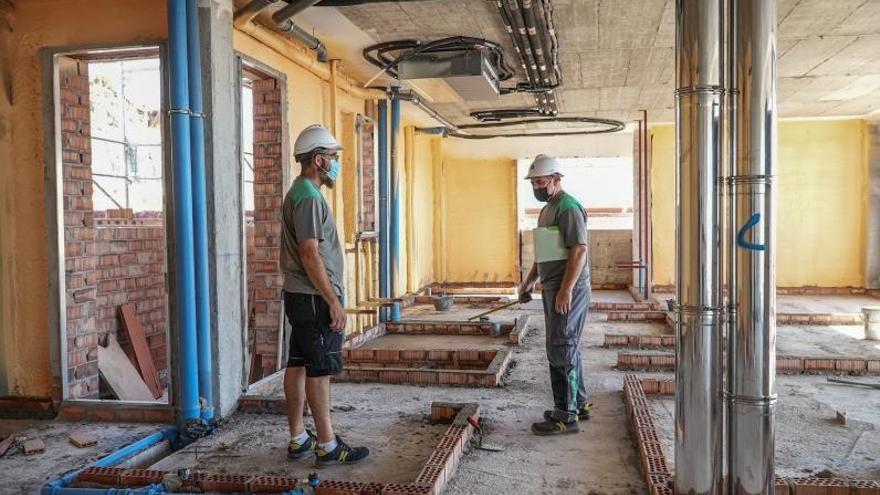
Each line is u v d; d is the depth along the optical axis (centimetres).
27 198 468
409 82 733
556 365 401
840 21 564
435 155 1250
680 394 282
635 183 1158
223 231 446
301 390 363
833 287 1129
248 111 913
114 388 523
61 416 455
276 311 576
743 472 275
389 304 749
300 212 338
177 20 402
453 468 344
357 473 346
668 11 532
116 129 1084
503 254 1273
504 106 951
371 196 834
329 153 357
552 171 399
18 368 471
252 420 439
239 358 465
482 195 1277
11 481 347
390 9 526
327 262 349
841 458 362
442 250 1272
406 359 621
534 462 357
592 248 1230
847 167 1121
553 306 398
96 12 450
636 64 703
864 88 856
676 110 280
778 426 416
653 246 1171
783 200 1138
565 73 741
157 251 646
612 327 780
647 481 318
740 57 267
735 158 271
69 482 323
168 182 439
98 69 1061
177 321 439
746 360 271
